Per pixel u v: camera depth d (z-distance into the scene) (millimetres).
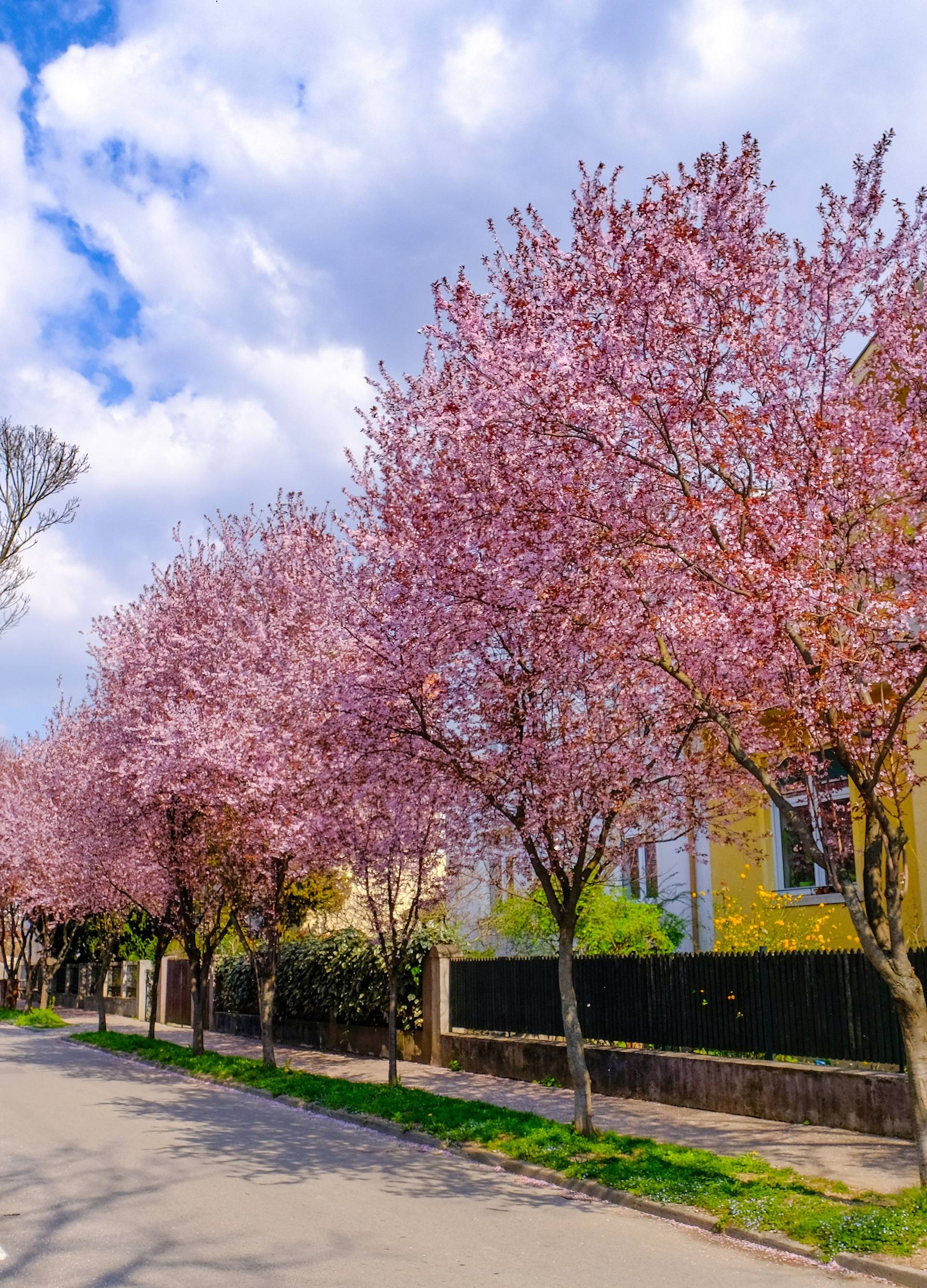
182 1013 32219
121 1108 15219
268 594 20281
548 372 9258
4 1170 10406
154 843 21531
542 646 10984
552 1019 16578
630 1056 14547
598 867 12648
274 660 17297
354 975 21406
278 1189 9562
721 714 9688
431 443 11812
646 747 11859
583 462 9477
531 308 10195
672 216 9711
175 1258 7180
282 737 15906
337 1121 13859
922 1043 8109
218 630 19828
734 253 9484
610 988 15438
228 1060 20016
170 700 19531
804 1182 9117
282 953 24812
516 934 19422
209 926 24469
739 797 12711
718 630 8438
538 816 11398
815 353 9562
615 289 9500
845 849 8781
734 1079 12938
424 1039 19266
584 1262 7227
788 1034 12672
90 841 22891
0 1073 20312
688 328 9305
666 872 20266
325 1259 7203
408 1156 11367
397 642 11484
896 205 9273
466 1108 13094
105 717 22359
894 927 8344
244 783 17047
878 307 9391
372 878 17969
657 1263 7238
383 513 12695
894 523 9375
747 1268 7145
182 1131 13039
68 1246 7492
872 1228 7391
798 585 7793
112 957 35250
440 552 10930
